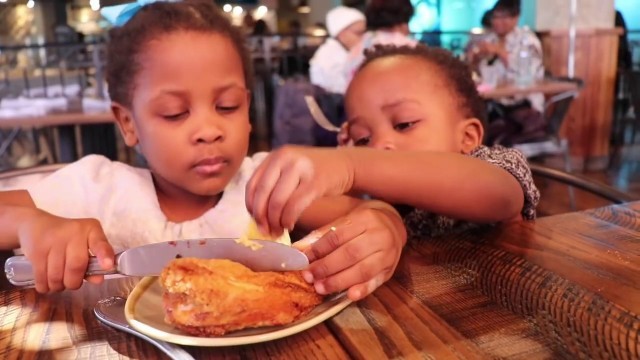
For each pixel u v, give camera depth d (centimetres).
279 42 755
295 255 53
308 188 57
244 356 49
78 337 53
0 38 757
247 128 84
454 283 62
